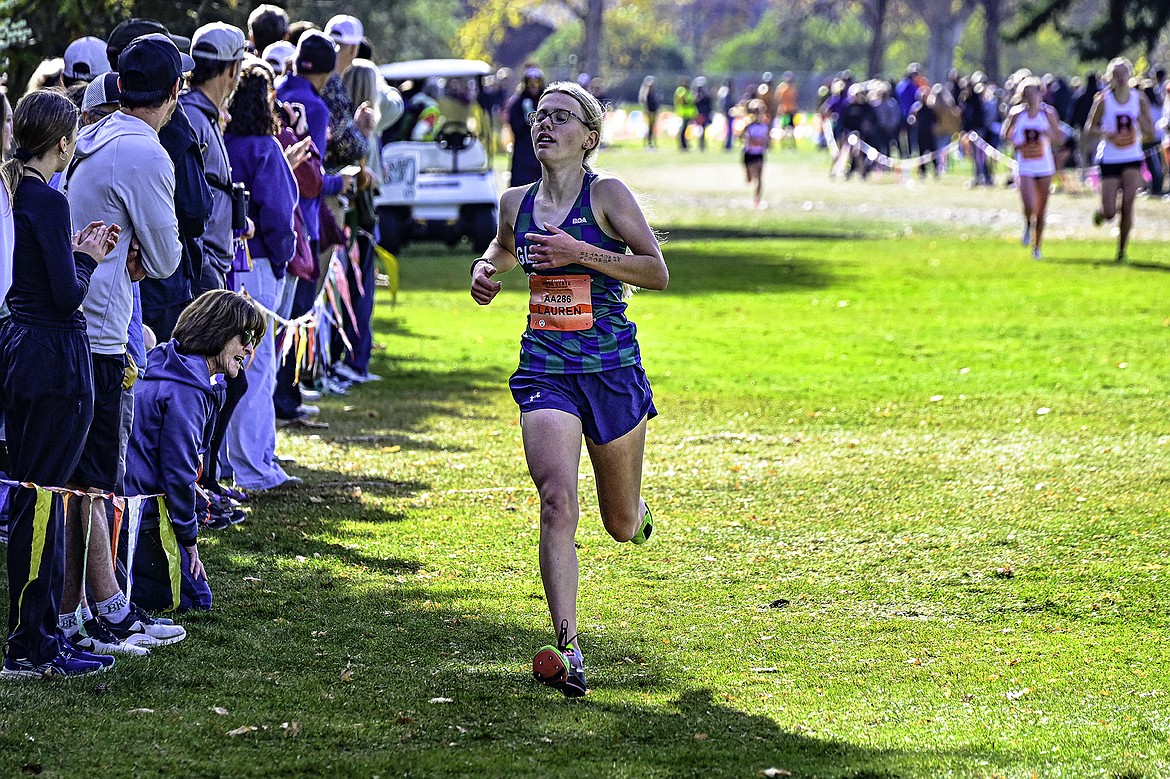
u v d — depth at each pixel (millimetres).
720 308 42938
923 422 26953
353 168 24781
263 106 20703
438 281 49188
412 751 11789
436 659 14297
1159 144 77562
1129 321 38594
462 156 56156
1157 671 14070
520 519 20078
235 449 20984
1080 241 58562
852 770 11445
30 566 13219
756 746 12031
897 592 16953
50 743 11781
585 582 17328
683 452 24609
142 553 15398
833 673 14117
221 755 11656
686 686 13664
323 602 16109
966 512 20375
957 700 13305
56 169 13203
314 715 12625
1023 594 16734
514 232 13914
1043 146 52500
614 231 13648
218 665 13914
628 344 13805
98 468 13992
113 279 13969
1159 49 192750
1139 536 18828
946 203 80875
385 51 107375
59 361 13039
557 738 12148
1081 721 12680
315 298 25047
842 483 22266
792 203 82500
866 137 103688
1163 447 24141
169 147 16344
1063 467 22891
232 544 18312
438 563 17859
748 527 19859
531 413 13531
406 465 23156
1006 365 32875
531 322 13781
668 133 169375
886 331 38219
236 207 18969
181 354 15305
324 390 29375
